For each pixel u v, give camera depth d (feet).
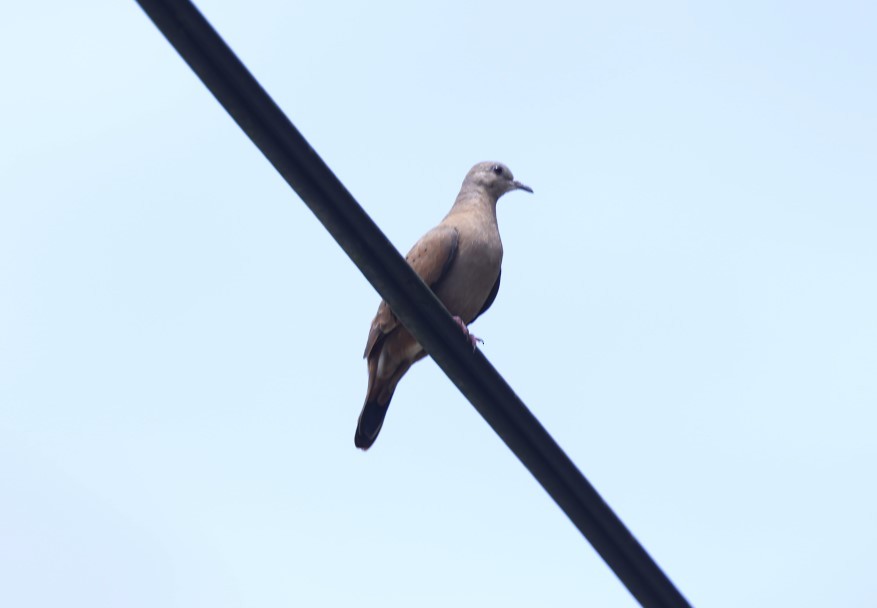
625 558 34.71
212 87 28.27
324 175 30.45
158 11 26.84
